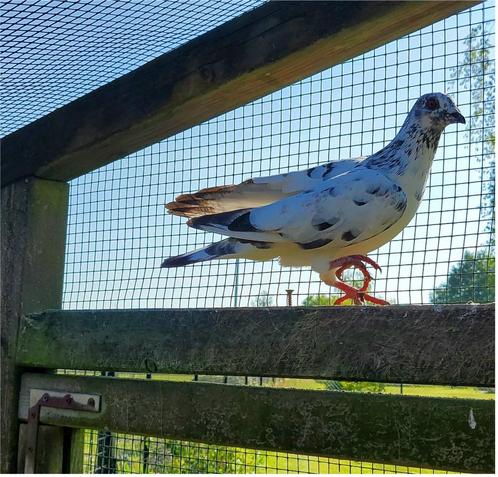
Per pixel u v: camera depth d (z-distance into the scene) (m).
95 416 0.62
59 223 0.74
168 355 0.58
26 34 0.67
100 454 0.86
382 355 0.47
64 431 0.69
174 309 0.59
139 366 0.60
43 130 0.71
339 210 0.66
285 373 0.51
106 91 0.66
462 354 0.44
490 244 0.71
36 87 0.76
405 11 0.49
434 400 0.44
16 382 0.69
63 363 0.65
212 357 0.55
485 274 0.71
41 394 0.66
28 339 0.68
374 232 0.67
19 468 0.68
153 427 0.58
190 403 0.56
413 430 0.45
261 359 0.53
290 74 0.56
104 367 0.62
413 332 0.46
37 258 0.72
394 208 0.67
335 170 0.71
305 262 0.70
